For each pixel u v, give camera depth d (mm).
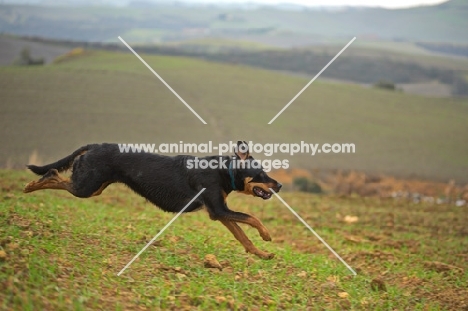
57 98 45031
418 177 35312
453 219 18156
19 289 6395
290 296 8047
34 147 32312
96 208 13141
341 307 8070
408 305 8664
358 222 16609
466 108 59844
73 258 7820
